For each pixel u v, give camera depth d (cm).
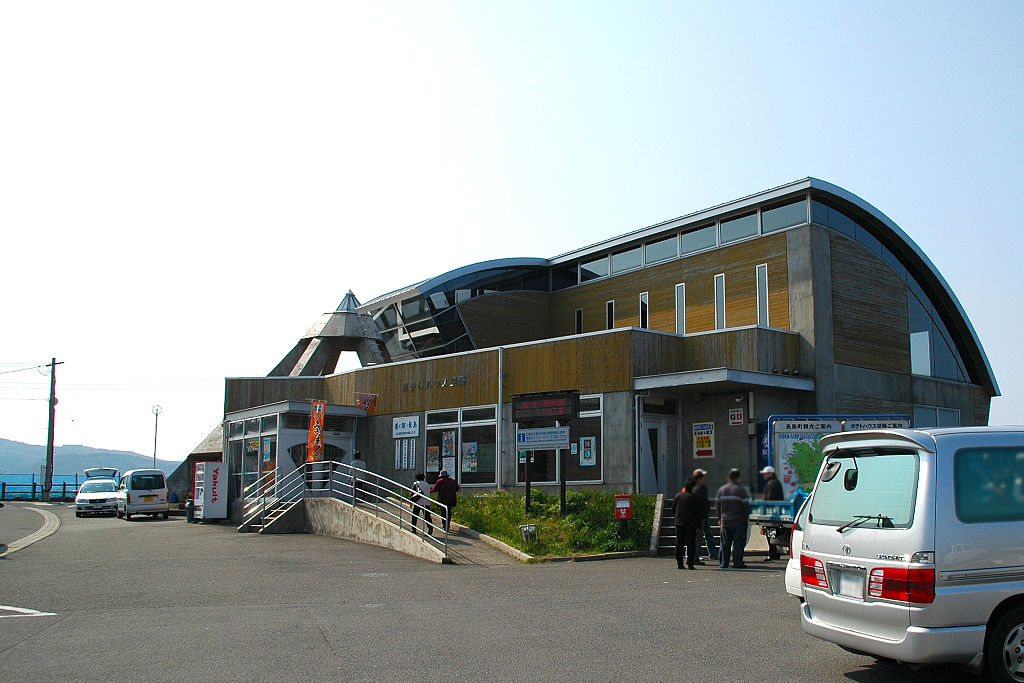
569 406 2059
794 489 1989
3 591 1296
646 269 3088
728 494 1645
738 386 2270
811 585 778
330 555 1858
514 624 984
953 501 687
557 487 2411
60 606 1151
